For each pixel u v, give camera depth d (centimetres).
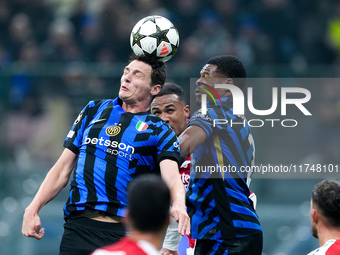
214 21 4575
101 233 1645
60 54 4269
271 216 3544
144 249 1217
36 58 4281
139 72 1736
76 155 1752
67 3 4606
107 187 1662
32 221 1669
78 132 1752
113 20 4369
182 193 1623
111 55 4309
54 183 1717
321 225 1609
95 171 1675
